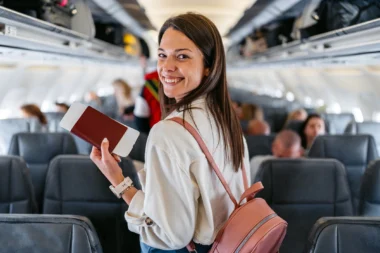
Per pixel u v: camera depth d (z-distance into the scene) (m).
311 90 9.06
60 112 6.32
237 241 1.48
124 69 14.30
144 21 7.50
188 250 1.53
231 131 1.58
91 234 1.53
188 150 1.42
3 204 2.45
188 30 1.48
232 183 1.61
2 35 2.41
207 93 1.55
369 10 3.09
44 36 3.16
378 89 6.20
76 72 9.47
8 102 6.71
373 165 2.48
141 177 1.56
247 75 16.62
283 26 5.66
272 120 8.35
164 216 1.42
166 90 1.53
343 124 6.16
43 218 1.53
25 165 2.47
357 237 1.49
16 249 1.54
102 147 1.52
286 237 2.54
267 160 2.49
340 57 3.76
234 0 8.01
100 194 2.52
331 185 2.48
